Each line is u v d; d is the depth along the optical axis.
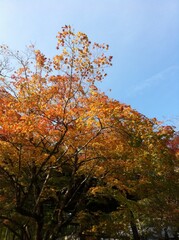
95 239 14.53
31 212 12.05
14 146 10.31
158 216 14.46
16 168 11.47
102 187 11.78
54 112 9.56
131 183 12.36
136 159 10.62
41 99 9.98
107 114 8.94
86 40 9.91
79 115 9.62
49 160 11.42
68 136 10.38
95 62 10.16
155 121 10.09
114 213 13.52
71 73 10.28
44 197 13.41
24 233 12.55
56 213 13.65
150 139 9.60
